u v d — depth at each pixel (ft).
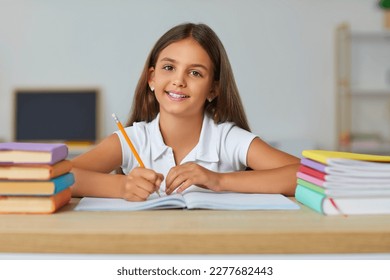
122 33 16.58
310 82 16.83
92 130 16.08
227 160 5.30
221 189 4.15
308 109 16.87
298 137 16.88
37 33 16.46
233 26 16.72
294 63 16.80
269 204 3.52
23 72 16.49
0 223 3.00
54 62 16.51
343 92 16.71
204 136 5.23
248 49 16.76
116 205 3.57
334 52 16.69
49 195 3.30
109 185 4.03
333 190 3.27
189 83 4.76
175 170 4.13
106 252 2.79
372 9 16.83
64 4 16.48
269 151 5.19
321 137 16.89
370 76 16.99
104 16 16.55
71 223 3.00
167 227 2.88
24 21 16.43
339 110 16.33
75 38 16.53
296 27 16.79
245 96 16.81
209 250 2.79
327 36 16.81
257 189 4.19
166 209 3.51
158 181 3.85
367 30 16.49
